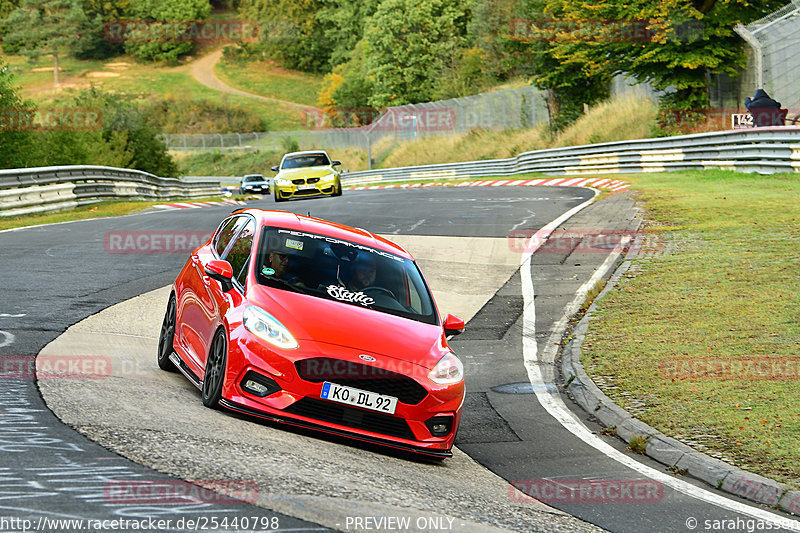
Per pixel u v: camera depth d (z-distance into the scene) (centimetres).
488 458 1579
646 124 9894
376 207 5631
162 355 1856
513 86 15300
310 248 1697
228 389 1448
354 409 1439
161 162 10538
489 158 13175
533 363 2358
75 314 2338
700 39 8275
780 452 1541
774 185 5184
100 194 6731
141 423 1312
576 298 3075
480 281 3375
